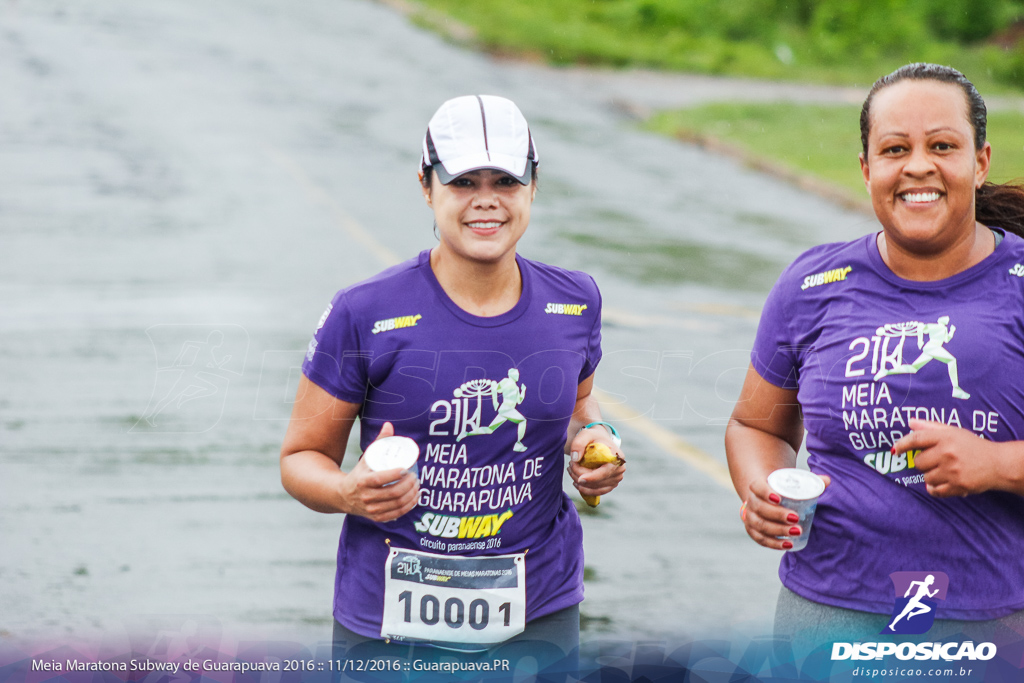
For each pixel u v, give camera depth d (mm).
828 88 61844
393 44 61438
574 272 6148
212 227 25875
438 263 5840
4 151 33000
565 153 41906
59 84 43562
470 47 62812
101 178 30703
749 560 10312
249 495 11586
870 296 5730
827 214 34688
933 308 5578
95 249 23219
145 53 51375
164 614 8711
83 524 10641
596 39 66375
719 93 57562
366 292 5762
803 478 5633
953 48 71500
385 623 5891
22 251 22766
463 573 5875
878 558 5656
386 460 5352
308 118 42438
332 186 31797
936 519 5562
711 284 23391
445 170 5492
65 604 8859
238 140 37500
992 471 5297
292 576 9688
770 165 41531
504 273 5781
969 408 5465
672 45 67562
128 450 12641
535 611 6008
